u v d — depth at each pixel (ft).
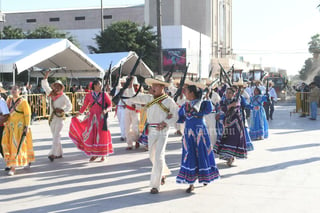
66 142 39.09
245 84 31.53
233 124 26.78
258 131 39.68
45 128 50.57
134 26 125.70
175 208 18.30
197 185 22.31
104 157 29.48
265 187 21.74
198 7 210.59
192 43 164.66
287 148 34.32
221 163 28.25
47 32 122.62
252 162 28.45
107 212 17.83
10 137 25.16
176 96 21.85
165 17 207.92
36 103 57.47
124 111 37.96
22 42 55.67
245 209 18.08
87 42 157.48
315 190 21.03
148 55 123.54
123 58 77.10
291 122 57.93
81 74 69.67
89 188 21.93
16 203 19.31
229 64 176.04
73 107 66.64
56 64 65.41
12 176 24.89
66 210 18.17
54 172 25.94
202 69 173.68
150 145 21.42
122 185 22.52
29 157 26.09
